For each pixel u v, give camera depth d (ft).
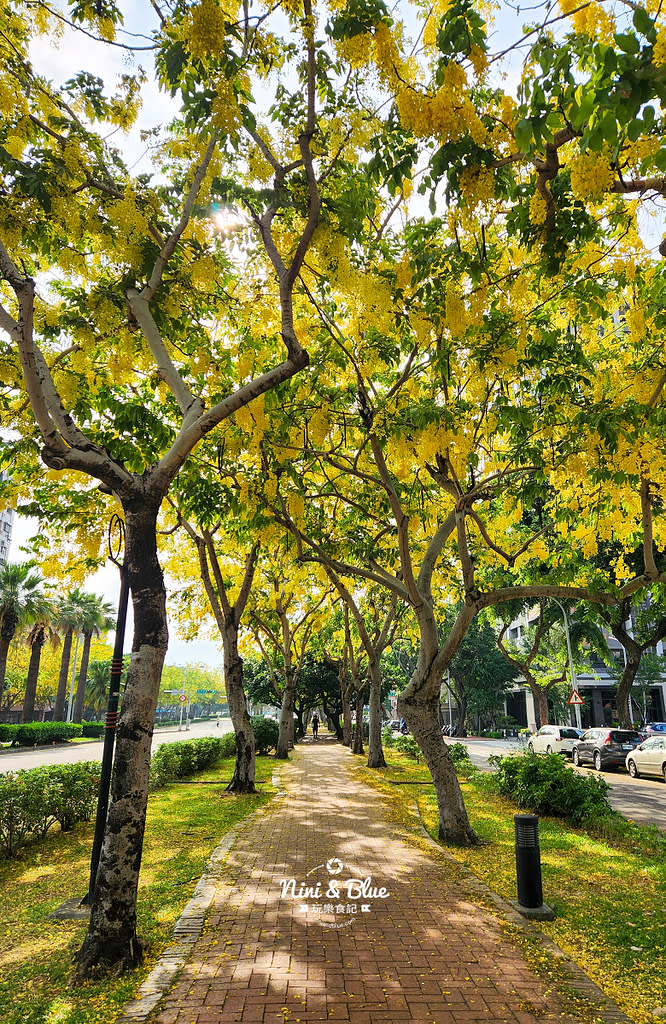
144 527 16.87
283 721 67.51
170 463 17.20
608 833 27.96
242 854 24.29
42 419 15.23
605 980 14.05
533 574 33.04
